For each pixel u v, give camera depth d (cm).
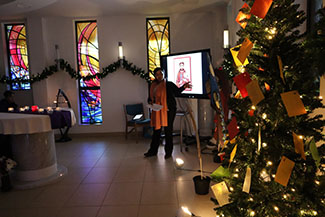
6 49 582
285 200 131
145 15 565
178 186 302
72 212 251
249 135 137
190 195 277
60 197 286
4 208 263
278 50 120
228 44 462
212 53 564
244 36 137
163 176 336
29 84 589
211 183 304
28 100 591
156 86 406
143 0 460
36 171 326
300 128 122
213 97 206
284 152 124
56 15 549
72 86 584
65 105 584
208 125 504
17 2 450
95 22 583
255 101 119
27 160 324
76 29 584
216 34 540
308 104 121
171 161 398
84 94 594
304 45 118
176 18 565
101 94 586
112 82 584
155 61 585
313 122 121
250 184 136
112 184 317
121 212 247
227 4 494
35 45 566
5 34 580
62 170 363
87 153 461
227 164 156
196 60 385
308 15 195
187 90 411
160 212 244
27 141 322
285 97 110
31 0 440
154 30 580
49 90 580
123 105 546
